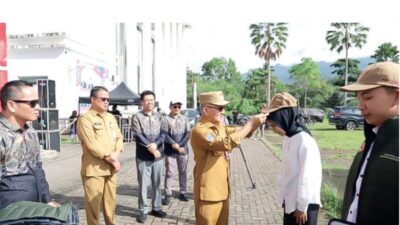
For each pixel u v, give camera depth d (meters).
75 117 16.41
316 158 2.65
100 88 4.05
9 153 2.42
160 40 31.66
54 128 11.69
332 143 14.52
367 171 1.55
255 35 46.50
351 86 1.66
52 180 7.52
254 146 14.95
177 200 5.92
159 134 4.92
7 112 2.51
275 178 7.86
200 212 3.10
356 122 22.81
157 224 4.70
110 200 4.07
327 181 7.17
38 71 18.25
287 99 2.80
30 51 18.22
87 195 3.94
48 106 11.41
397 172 1.44
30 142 2.57
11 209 2.04
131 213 5.17
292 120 2.79
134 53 24.59
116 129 4.22
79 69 19.12
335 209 5.15
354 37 50.66
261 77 58.25
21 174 2.47
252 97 58.62
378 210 1.48
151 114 4.89
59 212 2.03
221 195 3.08
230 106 52.97
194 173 3.21
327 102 62.09
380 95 1.58
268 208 5.53
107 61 22.62
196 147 3.10
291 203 2.73
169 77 35.50
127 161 10.30
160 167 4.95
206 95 3.14
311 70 63.91
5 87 2.52
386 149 1.50
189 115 20.45
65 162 9.95
